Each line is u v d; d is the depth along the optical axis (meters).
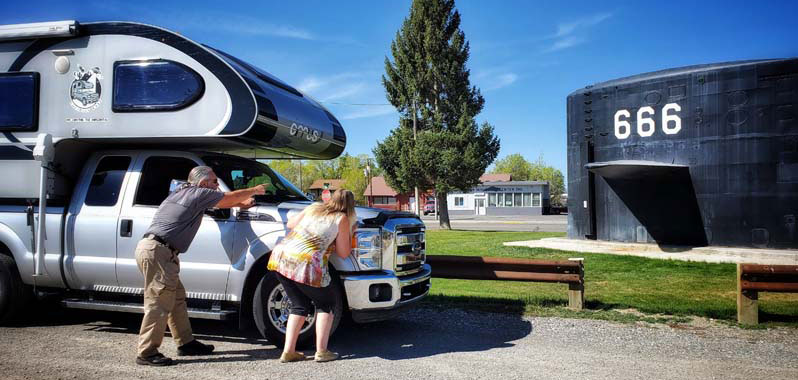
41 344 5.24
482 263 7.15
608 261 12.36
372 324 6.32
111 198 5.74
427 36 32.06
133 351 5.03
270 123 5.54
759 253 12.10
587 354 5.07
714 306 7.20
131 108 5.61
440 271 7.29
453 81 32.38
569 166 16.75
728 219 12.99
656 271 10.94
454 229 31.44
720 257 12.16
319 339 4.73
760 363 4.80
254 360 4.79
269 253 5.14
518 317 6.67
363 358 4.90
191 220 4.75
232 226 5.27
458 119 32.34
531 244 16.27
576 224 16.39
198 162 5.71
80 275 5.66
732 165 12.92
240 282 5.16
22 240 5.86
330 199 4.76
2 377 4.19
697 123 13.44
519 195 64.50
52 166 5.80
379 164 33.38
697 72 13.46
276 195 6.12
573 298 7.08
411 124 33.50
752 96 12.63
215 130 5.36
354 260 5.10
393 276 5.21
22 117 5.96
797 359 4.93
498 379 4.29
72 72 5.84
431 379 4.28
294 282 4.63
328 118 7.02
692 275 10.42
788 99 12.20
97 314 6.73
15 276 5.92
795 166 12.13
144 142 5.86
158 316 4.58
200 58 5.49
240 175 5.97
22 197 5.91
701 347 5.36
